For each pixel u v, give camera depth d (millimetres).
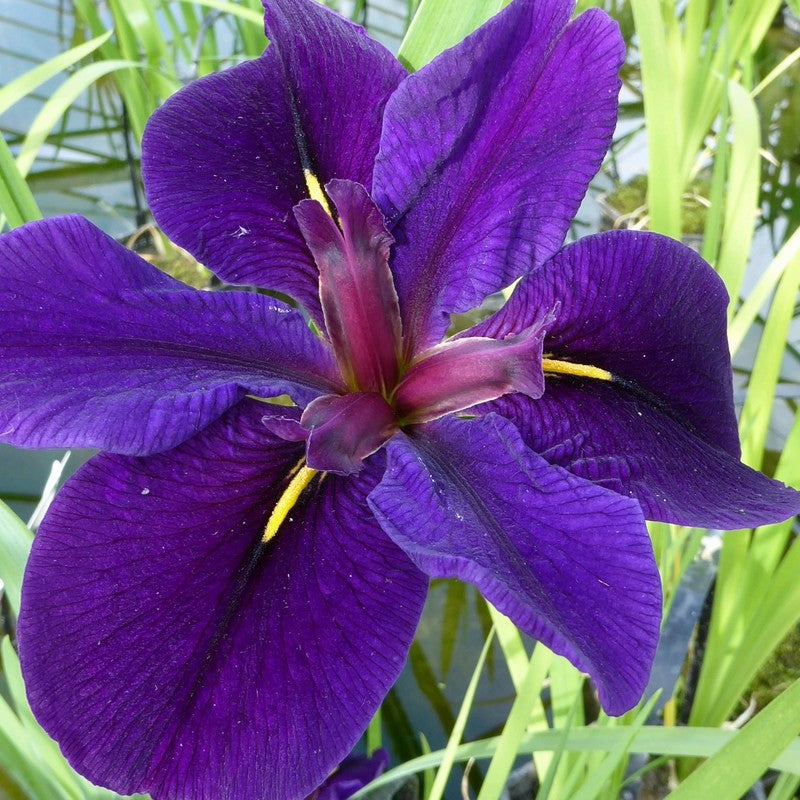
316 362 158
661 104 210
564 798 193
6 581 164
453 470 143
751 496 155
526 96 147
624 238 158
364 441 144
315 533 135
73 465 329
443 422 155
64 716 113
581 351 164
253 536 132
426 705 283
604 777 164
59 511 119
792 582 231
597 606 116
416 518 127
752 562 252
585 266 159
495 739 183
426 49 176
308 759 120
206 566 126
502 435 142
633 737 165
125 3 283
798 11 360
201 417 130
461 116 150
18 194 194
